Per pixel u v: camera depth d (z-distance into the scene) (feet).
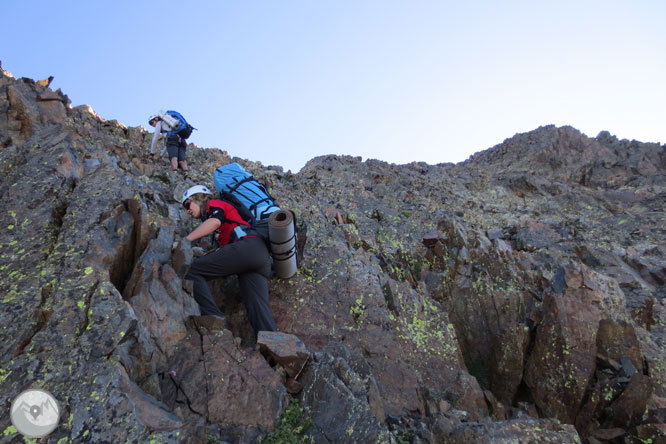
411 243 27.14
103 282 12.40
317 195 33.86
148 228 14.92
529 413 18.70
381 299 18.31
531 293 22.22
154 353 12.64
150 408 10.42
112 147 26.37
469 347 21.61
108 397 10.02
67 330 11.18
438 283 23.34
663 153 71.46
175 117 27.86
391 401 14.47
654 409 17.28
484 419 16.14
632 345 19.01
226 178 17.81
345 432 11.89
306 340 16.33
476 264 23.95
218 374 12.72
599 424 17.81
